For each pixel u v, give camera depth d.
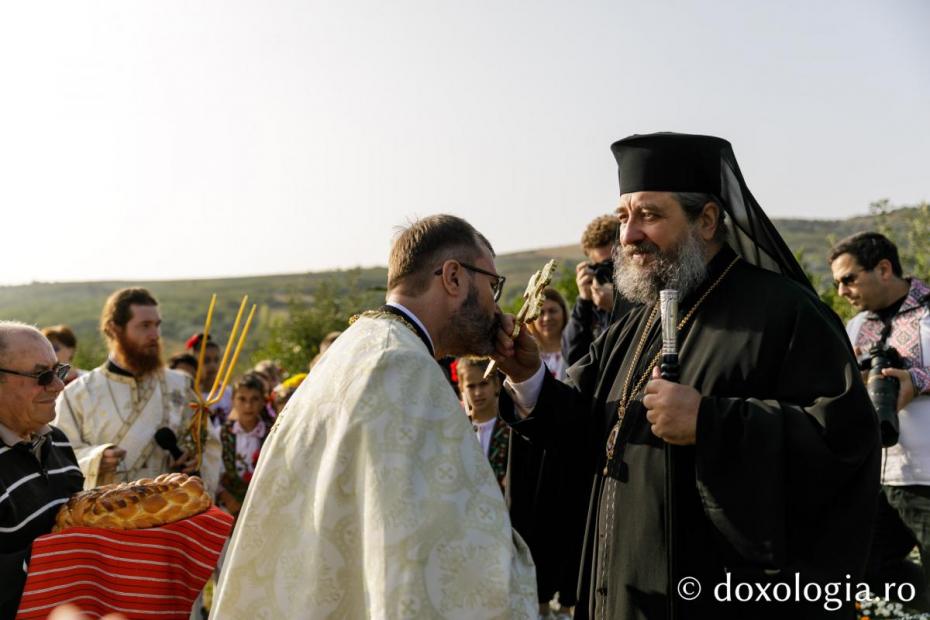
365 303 25.28
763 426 3.09
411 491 2.71
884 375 5.27
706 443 3.11
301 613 2.74
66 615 2.99
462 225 3.27
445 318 3.19
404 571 2.62
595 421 3.77
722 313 3.46
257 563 2.88
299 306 24.12
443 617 2.62
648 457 3.38
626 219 3.55
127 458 5.90
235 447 7.55
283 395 8.66
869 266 5.74
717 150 3.52
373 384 2.84
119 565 3.61
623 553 3.37
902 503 5.58
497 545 2.73
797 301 3.32
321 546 2.75
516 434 3.96
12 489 3.68
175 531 3.67
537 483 3.91
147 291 6.20
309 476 2.86
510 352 3.52
